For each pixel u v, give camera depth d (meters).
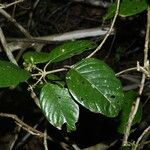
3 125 2.08
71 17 2.33
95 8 2.29
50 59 0.92
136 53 2.14
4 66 0.84
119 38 2.12
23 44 1.62
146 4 1.04
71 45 0.93
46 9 2.32
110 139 1.49
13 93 1.89
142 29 1.83
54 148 2.00
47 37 1.63
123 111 1.14
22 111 1.97
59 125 0.88
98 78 0.86
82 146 1.87
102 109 0.86
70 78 0.86
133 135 1.48
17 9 2.13
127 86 1.83
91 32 1.64
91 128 1.84
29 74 0.86
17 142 1.91
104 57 2.15
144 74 1.04
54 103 0.88
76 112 0.88
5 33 2.12
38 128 1.93
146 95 1.74
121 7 1.05
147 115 1.99
